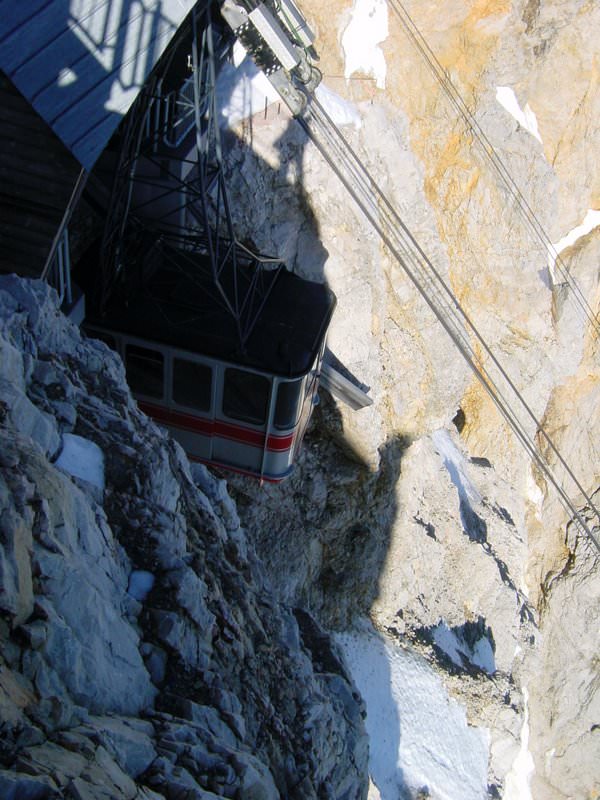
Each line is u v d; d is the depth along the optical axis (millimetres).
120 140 12508
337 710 10852
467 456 30438
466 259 26781
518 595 30766
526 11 26984
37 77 9445
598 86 29578
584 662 33750
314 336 13508
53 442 7926
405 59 22844
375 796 16328
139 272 13336
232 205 16734
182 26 11711
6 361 7926
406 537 24094
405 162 21641
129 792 5504
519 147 28391
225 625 8633
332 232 18750
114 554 7754
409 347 22828
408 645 24438
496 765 26031
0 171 9750
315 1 20422
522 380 30297
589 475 36344
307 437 20094
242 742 7719
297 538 20422
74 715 5938
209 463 14320
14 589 5809
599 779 32781
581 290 32062
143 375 13359
